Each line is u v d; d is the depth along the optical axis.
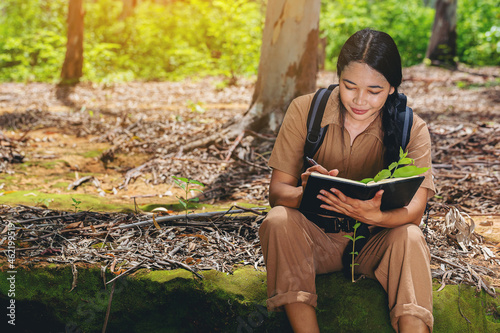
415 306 2.15
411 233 2.25
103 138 5.93
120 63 12.38
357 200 2.18
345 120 2.44
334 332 2.50
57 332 2.76
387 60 2.16
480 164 4.75
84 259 2.76
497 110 7.62
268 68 5.65
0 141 5.50
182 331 2.69
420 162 2.41
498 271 2.77
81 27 10.80
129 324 2.71
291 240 2.27
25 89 10.32
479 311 2.55
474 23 14.84
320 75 11.72
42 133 6.17
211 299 2.58
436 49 13.36
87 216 3.26
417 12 16.02
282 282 2.24
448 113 7.32
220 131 5.62
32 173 4.72
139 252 2.84
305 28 5.58
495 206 3.80
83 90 10.03
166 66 13.05
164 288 2.62
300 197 2.34
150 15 15.35
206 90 9.93
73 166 5.00
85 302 2.70
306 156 2.49
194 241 2.96
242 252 2.86
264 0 12.50
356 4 14.86
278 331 2.54
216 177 4.60
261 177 4.53
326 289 2.55
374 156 2.49
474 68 13.15
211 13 13.89
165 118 6.66
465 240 3.03
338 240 2.54
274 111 5.65
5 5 14.97
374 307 2.49
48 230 3.04
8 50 13.88
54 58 12.56
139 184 4.52
